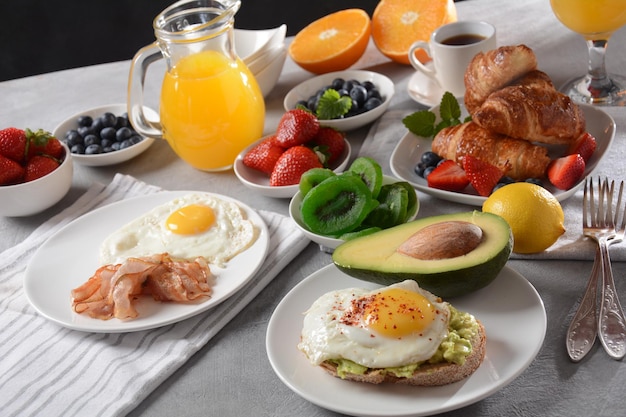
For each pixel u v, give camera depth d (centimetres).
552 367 67
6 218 97
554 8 93
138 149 102
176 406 69
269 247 83
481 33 101
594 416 63
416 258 70
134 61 96
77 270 84
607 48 105
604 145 87
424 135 93
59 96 122
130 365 72
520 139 86
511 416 64
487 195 83
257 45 113
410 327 64
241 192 95
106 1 203
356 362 64
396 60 113
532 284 74
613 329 67
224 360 73
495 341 67
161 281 77
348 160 95
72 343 76
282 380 66
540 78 88
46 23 204
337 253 72
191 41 93
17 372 74
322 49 112
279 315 72
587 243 76
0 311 81
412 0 112
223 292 77
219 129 95
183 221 86
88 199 96
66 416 69
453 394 63
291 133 92
